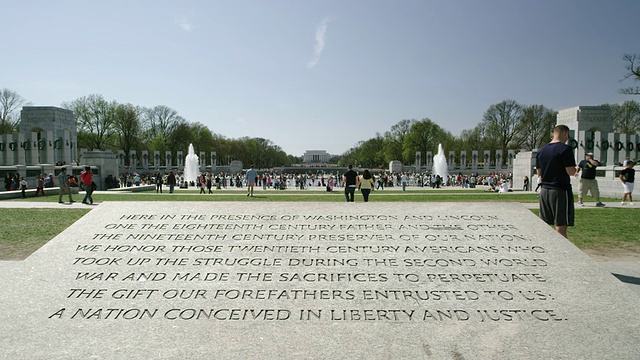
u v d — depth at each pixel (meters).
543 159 6.87
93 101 82.00
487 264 5.50
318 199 24.47
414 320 4.50
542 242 5.95
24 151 51.69
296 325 4.38
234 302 4.73
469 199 24.39
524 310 4.68
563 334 4.30
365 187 17.48
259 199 24.55
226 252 5.67
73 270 5.31
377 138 143.50
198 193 34.56
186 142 99.75
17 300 4.78
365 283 5.09
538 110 85.50
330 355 3.98
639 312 4.63
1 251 9.87
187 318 4.50
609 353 4.04
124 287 5.00
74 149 62.34
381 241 5.96
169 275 5.21
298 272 5.27
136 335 4.27
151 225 6.29
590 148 44.47
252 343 4.13
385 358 3.95
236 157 135.12
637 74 41.97
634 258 8.86
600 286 5.06
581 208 17.27
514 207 6.82
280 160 195.50
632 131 69.00
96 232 6.11
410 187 56.03
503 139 88.44
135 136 87.31
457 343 4.17
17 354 4.03
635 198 22.28
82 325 4.43
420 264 5.48
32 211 16.77
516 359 3.95
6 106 69.75
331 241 5.95
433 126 108.50
